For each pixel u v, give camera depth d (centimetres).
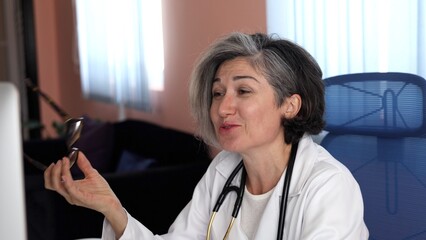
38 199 258
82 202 114
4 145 55
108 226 125
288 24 228
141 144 344
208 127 138
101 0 416
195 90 137
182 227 148
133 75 364
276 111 126
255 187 135
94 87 448
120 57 384
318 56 214
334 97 151
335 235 113
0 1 547
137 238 124
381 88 142
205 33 292
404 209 138
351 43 200
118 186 261
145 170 268
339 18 205
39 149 409
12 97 55
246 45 126
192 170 275
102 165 343
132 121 372
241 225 133
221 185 144
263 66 124
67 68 537
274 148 129
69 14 514
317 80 129
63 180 106
